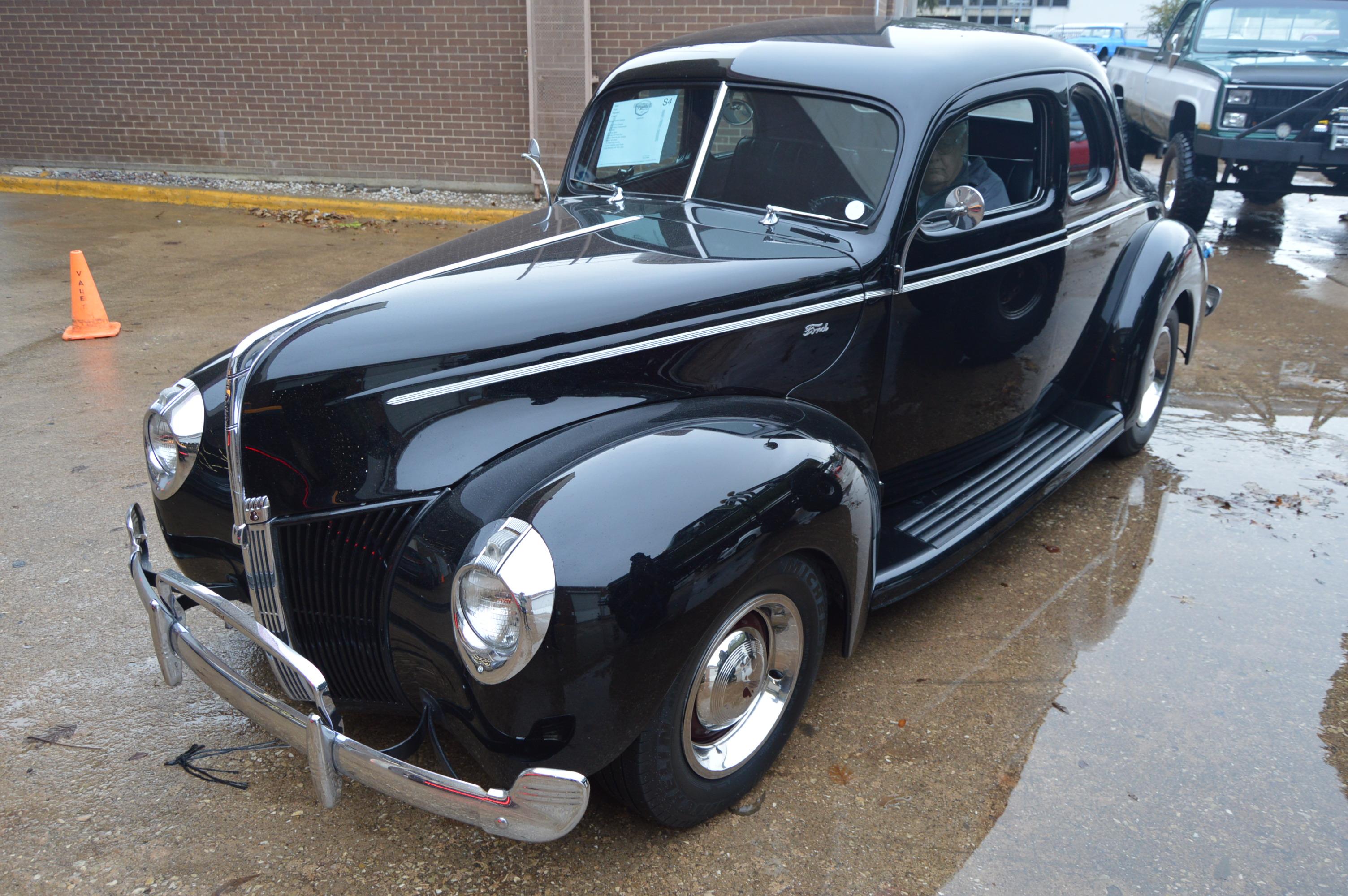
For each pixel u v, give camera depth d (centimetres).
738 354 264
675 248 283
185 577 229
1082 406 422
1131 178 431
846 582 250
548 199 375
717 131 326
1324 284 759
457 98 1005
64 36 1055
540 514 196
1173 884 226
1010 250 332
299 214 964
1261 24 910
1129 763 265
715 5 950
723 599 208
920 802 249
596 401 240
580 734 197
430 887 220
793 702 254
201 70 1041
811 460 233
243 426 219
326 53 1009
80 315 598
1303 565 370
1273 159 822
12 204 998
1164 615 337
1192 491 433
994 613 338
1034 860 231
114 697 284
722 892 220
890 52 313
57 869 221
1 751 260
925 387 322
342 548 219
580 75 968
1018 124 334
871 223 293
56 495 401
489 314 233
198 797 246
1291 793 255
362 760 198
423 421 222
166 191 1020
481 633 191
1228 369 584
